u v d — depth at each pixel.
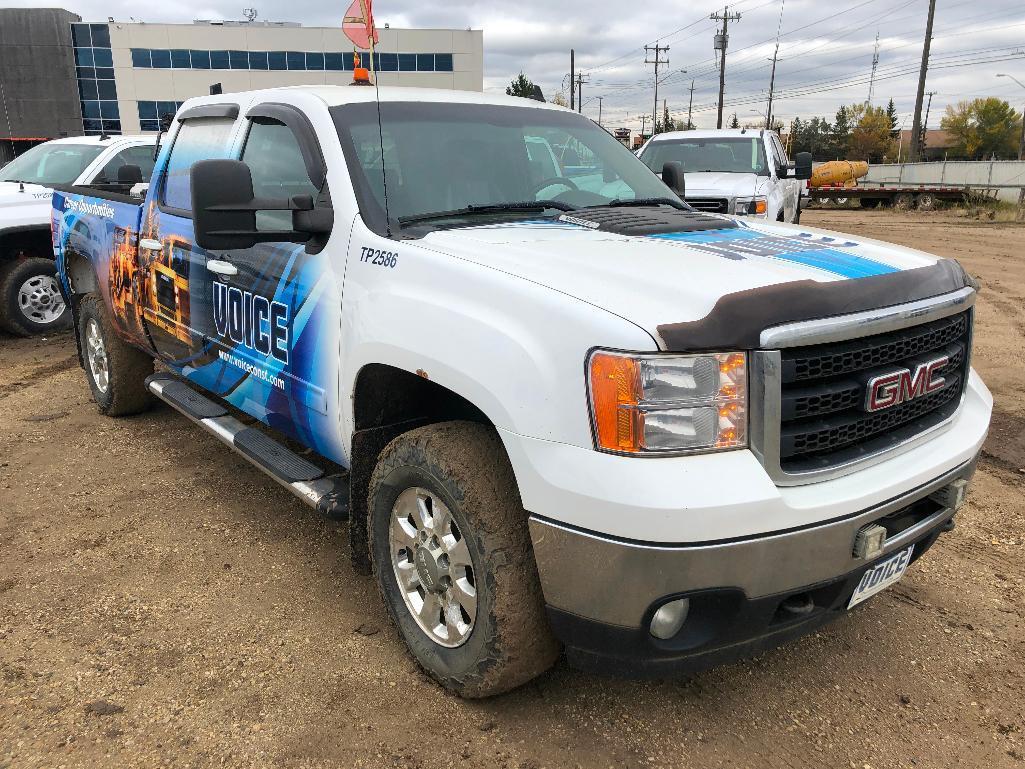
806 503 2.14
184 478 4.62
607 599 2.13
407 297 2.62
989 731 2.61
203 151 4.01
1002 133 96.75
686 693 2.78
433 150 3.32
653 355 2.03
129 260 4.63
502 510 2.39
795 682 2.85
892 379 2.35
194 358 4.11
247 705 2.68
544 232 2.93
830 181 34.69
